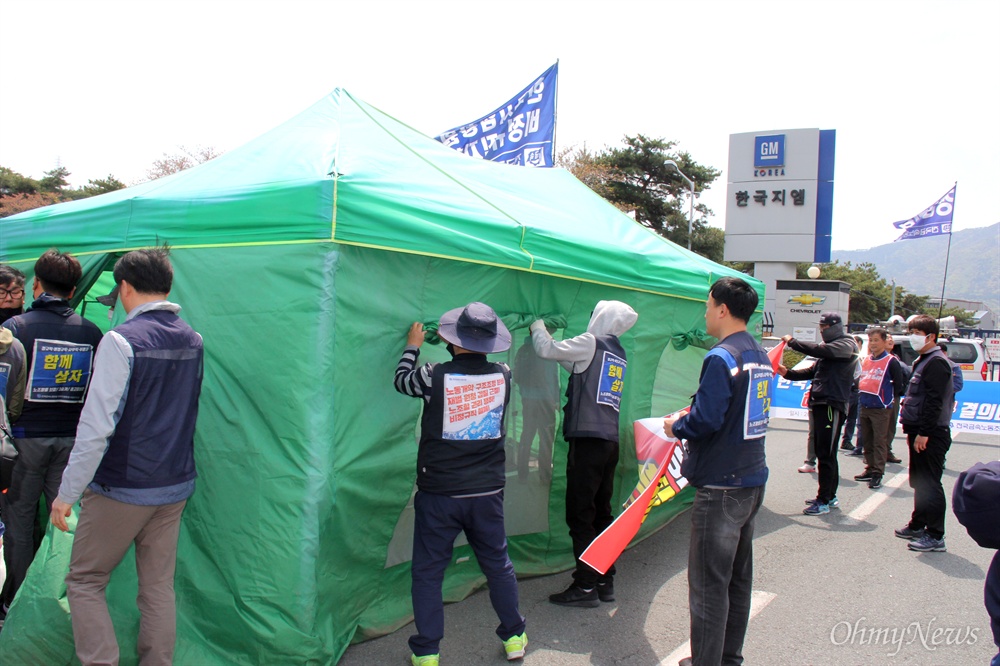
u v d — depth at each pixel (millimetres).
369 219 3191
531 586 4410
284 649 3025
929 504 5387
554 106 8195
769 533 5910
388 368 3424
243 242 3258
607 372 4020
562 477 4520
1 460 2998
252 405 3219
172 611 2852
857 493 7398
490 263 3652
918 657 3641
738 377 2969
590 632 3797
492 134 8445
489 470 3236
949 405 5375
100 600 2732
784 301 23969
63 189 46562
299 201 3115
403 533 3771
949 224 20219
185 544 3291
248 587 3090
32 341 3340
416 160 4172
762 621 4070
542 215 4531
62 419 3463
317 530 3064
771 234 25906
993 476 2008
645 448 3910
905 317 61688
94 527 2656
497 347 3219
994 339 18406
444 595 4016
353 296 3209
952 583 4719
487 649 3543
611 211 6070
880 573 4910
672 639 3746
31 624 3047
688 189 40219
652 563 5008
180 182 3801
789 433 11547
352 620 3436
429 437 3189
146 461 2666
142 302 2803
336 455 3146
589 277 4320
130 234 3645
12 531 3430
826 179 25531
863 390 7766
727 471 2963
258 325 3191
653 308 5164
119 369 2562
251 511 3137
